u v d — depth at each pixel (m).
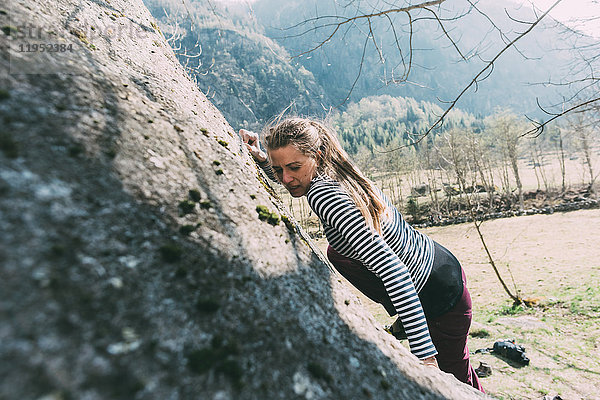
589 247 17.55
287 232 1.27
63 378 0.50
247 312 0.84
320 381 0.80
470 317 1.85
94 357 0.55
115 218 0.78
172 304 0.72
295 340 0.86
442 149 33.31
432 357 1.33
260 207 1.21
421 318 1.34
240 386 0.68
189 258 0.85
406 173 50.12
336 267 1.84
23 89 0.84
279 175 1.61
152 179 0.95
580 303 9.49
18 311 0.53
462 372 1.84
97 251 0.69
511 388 4.89
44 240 0.63
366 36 2.79
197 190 1.05
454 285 1.77
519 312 9.94
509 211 35.59
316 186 1.43
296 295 1.01
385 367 1.01
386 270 1.35
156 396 0.57
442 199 43.75
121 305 0.65
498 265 16.84
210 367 0.67
